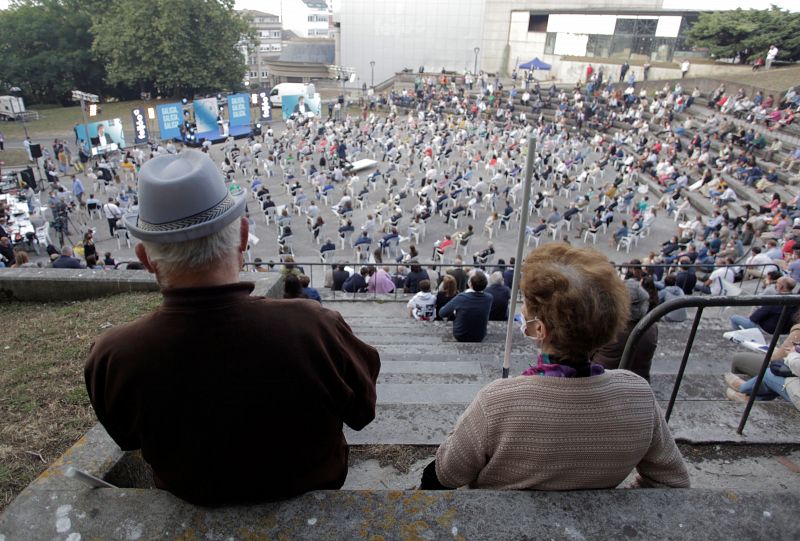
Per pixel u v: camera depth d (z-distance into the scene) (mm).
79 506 1661
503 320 9320
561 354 1704
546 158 33156
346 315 11016
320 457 1639
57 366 4418
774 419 3990
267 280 6363
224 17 56438
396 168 32875
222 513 1605
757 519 1643
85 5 60156
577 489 1709
